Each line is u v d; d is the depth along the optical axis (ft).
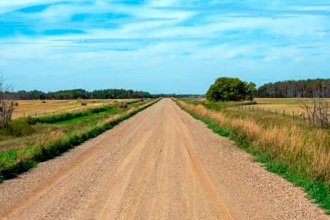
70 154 59.52
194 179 40.63
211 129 100.32
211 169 46.16
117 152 61.16
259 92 522.47
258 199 32.48
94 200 32.45
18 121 108.17
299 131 56.18
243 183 38.55
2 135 95.81
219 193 34.63
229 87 315.37
